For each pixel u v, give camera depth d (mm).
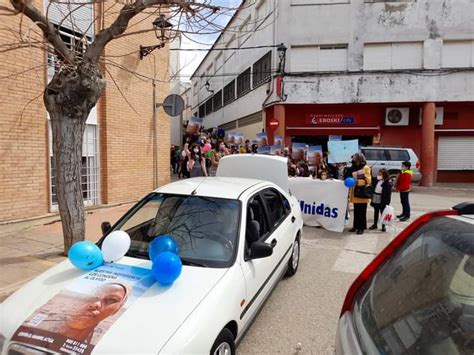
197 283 3115
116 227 4133
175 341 2490
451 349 1540
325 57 19641
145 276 3191
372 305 2094
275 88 19906
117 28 5383
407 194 10711
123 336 2508
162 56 12492
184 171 15953
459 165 21062
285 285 5559
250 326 3951
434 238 2131
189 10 4973
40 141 8484
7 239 7320
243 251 3648
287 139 21188
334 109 20844
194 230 3816
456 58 19141
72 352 2418
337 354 1957
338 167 13844
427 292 1877
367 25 19219
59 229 8133
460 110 20672
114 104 10617
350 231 9344
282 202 5555
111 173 10656
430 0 18906
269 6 20875
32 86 8227
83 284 3080
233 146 19797
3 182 7719
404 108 20484
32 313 2771
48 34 5121
